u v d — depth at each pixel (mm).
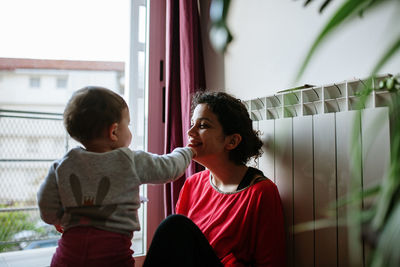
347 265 837
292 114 1073
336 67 976
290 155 1029
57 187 846
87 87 880
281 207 957
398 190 340
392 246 307
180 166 925
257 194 932
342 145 863
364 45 892
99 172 822
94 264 770
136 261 1582
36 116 2297
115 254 792
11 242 2139
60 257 795
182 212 1146
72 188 814
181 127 1512
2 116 2189
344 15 302
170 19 1516
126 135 906
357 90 868
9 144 2461
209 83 1596
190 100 1432
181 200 1163
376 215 356
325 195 910
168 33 1518
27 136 2477
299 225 989
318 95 981
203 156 1012
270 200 925
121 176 834
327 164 905
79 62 6418
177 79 1536
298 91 1015
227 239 930
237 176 1039
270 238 901
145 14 1721
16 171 2520
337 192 873
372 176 773
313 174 948
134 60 1700
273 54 1210
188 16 1498
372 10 345
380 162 756
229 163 1038
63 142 2502
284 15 1166
